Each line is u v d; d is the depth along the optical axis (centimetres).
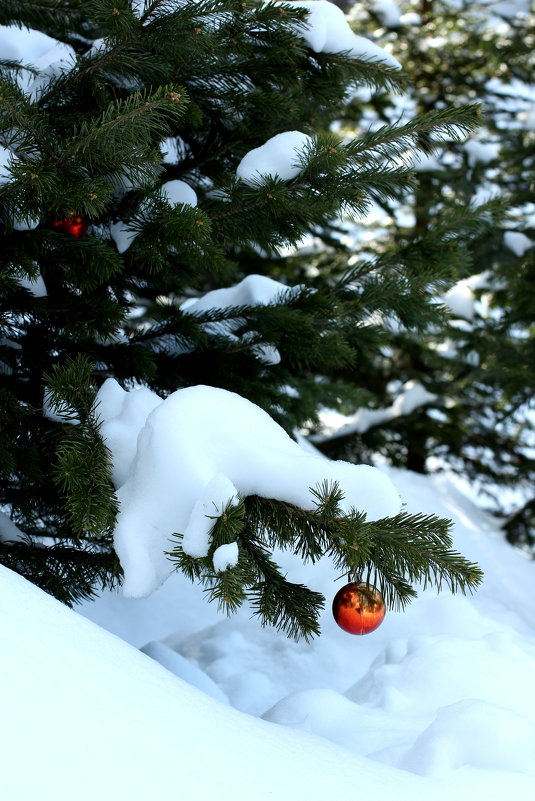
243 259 727
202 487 186
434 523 193
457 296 822
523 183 935
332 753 178
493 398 964
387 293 296
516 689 257
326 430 910
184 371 302
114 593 487
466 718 201
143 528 187
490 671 262
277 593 203
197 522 175
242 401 204
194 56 245
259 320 294
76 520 178
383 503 193
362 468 196
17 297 254
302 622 200
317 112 317
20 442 236
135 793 129
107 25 219
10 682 140
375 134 242
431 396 923
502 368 790
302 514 190
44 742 131
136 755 138
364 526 180
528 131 937
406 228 980
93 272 241
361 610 196
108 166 211
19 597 166
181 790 135
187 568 177
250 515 194
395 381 1023
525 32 989
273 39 261
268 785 148
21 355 270
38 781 124
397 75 284
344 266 898
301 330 290
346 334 315
